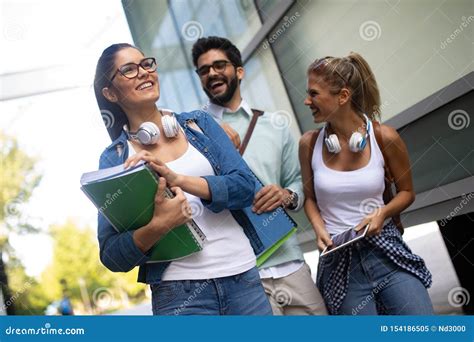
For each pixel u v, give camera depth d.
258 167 2.90
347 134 2.70
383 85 4.49
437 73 3.79
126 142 2.08
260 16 6.21
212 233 1.96
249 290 1.99
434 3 3.72
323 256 2.64
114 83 2.08
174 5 7.79
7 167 4.88
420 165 4.06
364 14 4.57
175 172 1.98
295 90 5.89
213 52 3.07
